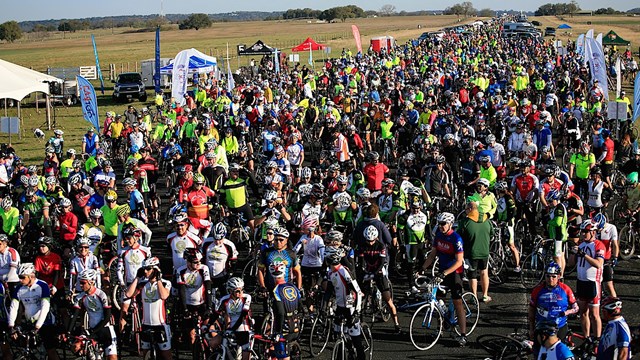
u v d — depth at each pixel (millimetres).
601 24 156250
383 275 10031
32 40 170500
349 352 8727
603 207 14617
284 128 22812
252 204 16266
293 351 8508
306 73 41344
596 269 9297
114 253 11609
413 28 171875
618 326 7574
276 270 8617
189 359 9477
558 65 43812
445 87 33750
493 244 12352
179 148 18656
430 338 10062
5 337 9055
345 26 186875
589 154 15328
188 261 8781
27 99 45969
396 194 12117
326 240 9109
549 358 7223
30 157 26469
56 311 10328
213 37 142125
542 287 8367
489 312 10992
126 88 43719
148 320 8453
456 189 15852
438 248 9930
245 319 8273
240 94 35125
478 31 95188
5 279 10211
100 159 16625
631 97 39344
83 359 8641
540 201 12758
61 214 11977
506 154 20109
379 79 37062
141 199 12945
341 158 18000
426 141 16469
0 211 12602
